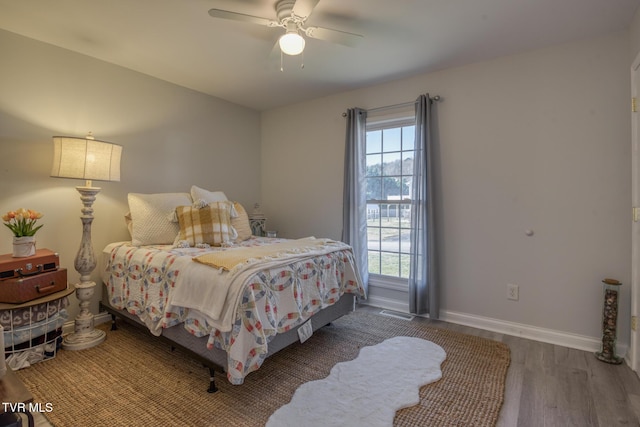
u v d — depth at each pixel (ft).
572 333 8.23
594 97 7.87
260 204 14.55
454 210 9.82
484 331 9.16
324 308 8.10
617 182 7.67
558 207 8.36
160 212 9.31
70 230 8.89
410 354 7.64
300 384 6.40
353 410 5.57
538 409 5.64
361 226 11.41
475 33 7.77
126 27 7.57
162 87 10.81
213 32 7.79
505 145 9.01
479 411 5.57
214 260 6.54
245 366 5.65
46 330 7.30
